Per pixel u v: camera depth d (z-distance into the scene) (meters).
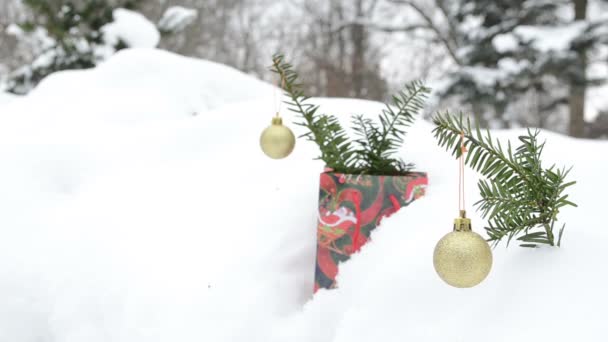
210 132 1.57
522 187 0.74
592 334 0.59
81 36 4.11
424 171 1.16
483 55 6.71
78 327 1.03
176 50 9.06
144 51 2.50
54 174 1.50
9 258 1.17
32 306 1.09
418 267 0.82
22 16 8.26
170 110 2.19
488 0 6.79
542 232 0.73
